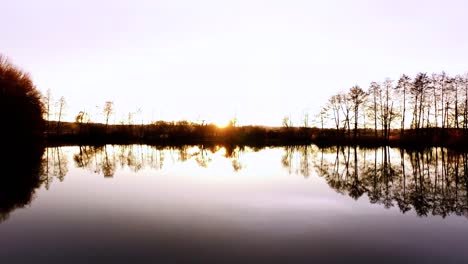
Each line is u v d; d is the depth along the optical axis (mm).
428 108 53469
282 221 12047
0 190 17703
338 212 13297
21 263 8359
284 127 86375
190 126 83125
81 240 9992
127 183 20266
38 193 16938
